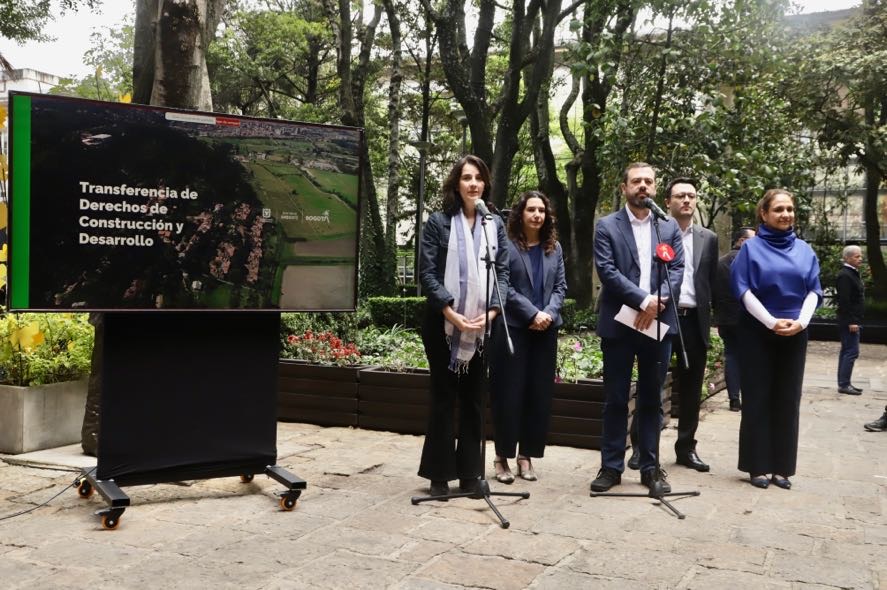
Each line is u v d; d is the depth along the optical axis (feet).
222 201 14.01
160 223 13.55
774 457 16.57
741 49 32.58
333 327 31.12
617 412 15.97
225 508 14.08
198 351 14.58
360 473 16.96
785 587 10.64
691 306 17.98
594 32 39.70
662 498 14.99
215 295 13.99
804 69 55.83
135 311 13.47
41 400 18.47
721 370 32.78
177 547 11.92
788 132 53.47
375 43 83.41
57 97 12.69
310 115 83.56
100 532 12.64
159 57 17.94
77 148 12.89
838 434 23.35
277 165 14.42
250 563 11.24
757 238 17.17
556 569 11.21
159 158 13.48
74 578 10.60
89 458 17.63
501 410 16.39
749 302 16.43
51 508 14.01
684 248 18.02
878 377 39.55
